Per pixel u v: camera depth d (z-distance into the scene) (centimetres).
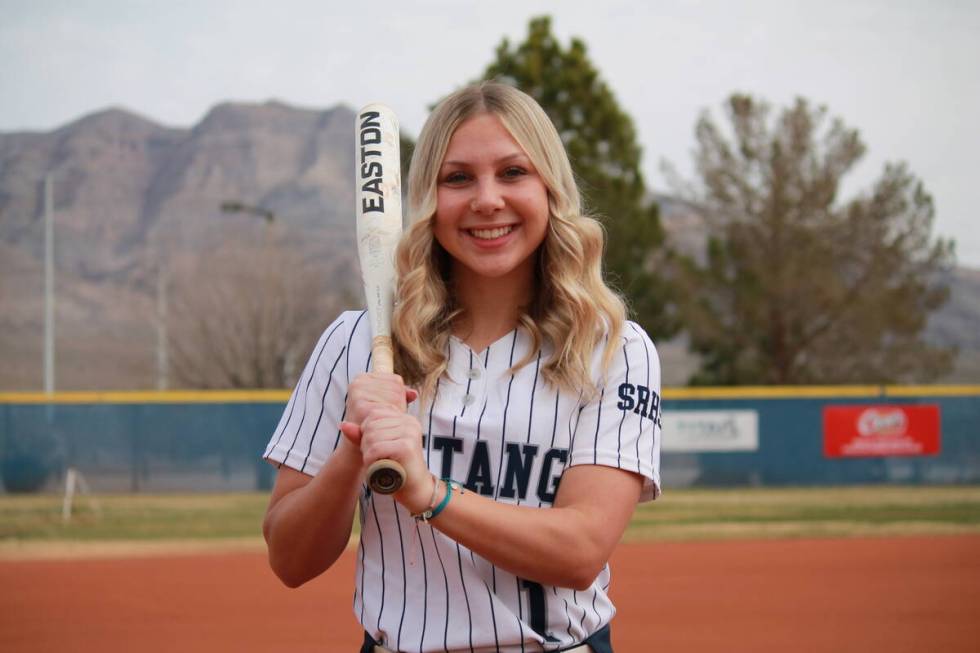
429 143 221
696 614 839
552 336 214
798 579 994
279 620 819
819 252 2967
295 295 3575
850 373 3050
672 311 3197
